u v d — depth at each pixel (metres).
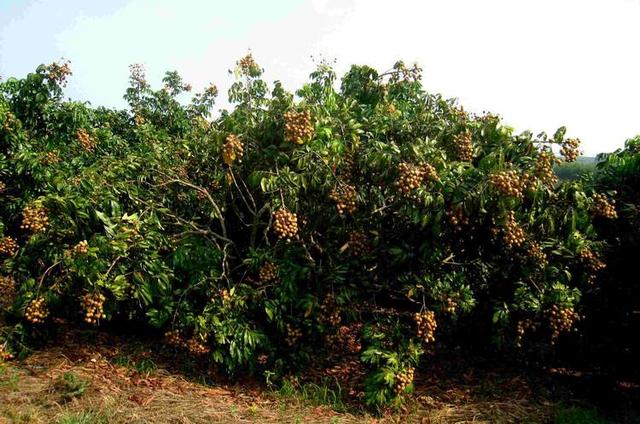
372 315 4.88
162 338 5.34
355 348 5.45
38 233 4.40
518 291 4.58
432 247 4.27
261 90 5.34
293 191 4.39
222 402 4.16
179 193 5.41
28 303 4.33
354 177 4.55
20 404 3.69
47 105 6.90
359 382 4.80
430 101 6.20
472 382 5.11
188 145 5.57
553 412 4.48
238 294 4.62
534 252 4.49
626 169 5.22
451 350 5.90
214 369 4.78
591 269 4.80
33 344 4.69
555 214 4.33
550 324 4.52
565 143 4.11
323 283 4.61
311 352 4.72
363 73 6.45
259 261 4.67
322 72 6.35
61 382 4.04
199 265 4.70
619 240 5.16
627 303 5.15
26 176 6.03
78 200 4.36
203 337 4.38
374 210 4.43
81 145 6.80
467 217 3.96
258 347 4.79
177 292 4.60
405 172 3.80
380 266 4.75
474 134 4.59
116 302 4.46
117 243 4.06
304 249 4.69
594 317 5.26
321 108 4.54
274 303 4.55
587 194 5.04
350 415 4.18
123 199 4.88
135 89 10.06
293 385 4.56
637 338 5.17
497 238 4.46
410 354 4.28
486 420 4.26
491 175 3.75
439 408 4.47
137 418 3.64
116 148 7.40
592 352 5.32
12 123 6.02
